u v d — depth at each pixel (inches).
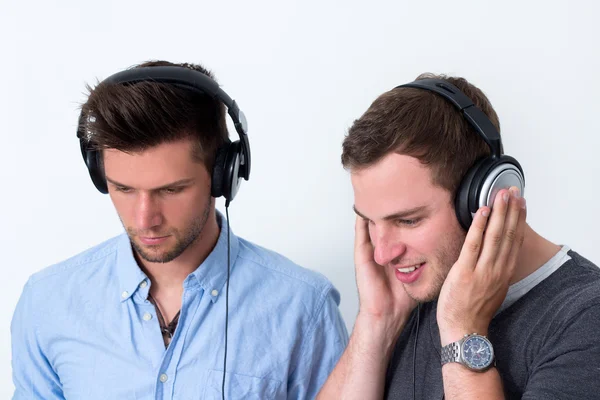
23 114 82.4
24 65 81.6
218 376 61.8
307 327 64.8
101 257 65.9
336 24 79.4
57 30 81.1
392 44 79.1
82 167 83.0
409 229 46.8
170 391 61.5
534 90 78.7
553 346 43.8
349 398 57.1
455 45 78.7
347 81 80.2
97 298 63.9
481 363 45.1
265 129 81.8
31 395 65.5
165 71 53.3
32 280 66.2
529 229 48.4
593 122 78.7
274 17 79.8
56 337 63.9
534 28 77.6
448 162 45.1
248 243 68.2
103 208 83.7
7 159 83.1
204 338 62.5
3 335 86.0
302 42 80.0
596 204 80.2
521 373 45.7
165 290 63.5
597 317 42.4
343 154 47.4
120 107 51.3
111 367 62.0
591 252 81.3
